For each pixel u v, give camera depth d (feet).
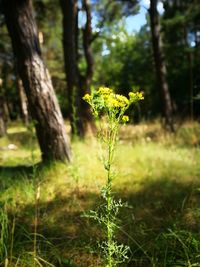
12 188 15.26
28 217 13.32
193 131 31.19
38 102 20.16
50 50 98.78
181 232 10.75
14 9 19.74
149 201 14.78
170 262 9.71
